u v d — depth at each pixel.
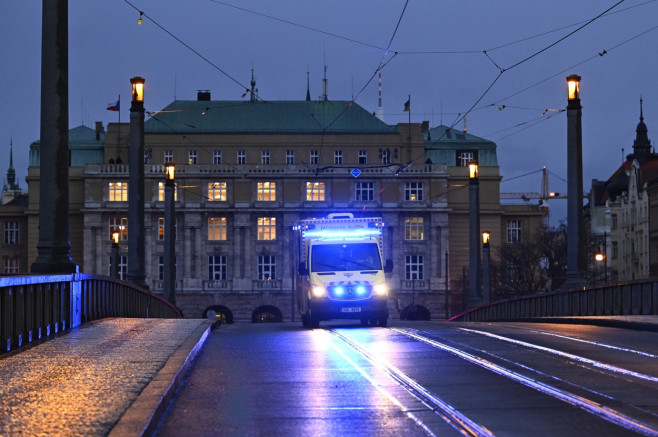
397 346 24.19
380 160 143.38
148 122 143.25
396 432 12.68
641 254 131.75
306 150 143.25
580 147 38.16
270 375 18.33
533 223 151.62
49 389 14.55
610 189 151.88
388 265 40.47
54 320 24.17
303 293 41.66
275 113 146.25
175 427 13.03
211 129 143.50
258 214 141.12
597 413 13.84
